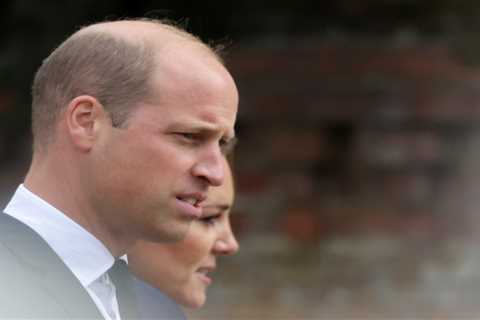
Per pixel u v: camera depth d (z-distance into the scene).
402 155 30.81
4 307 6.50
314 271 29.42
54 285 6.73
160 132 7.00
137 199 7.04
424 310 28.17
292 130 31.06
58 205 7.20
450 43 31.17
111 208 7.10
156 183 7.02
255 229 30.20
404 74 31.02
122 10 30.77
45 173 7.28
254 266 29.44
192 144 7.09
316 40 31.25
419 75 31.00
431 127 30.97
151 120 7.01
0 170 31.45
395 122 30.92
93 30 7.32
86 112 7.10
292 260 29.70
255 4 31.17
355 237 30.28
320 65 31.05
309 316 27.47
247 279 29.00
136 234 7.23
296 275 29.28
